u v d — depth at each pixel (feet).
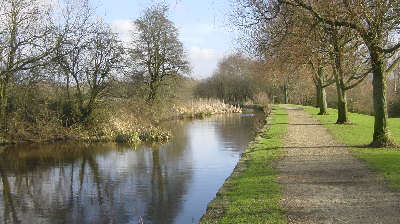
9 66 62.59
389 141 39.27
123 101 81.56
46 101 67.92
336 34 40.88
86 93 72.84
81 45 69.56
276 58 50.65
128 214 27.02
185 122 102.06
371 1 34.68
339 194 22.90
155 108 95.66
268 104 150.51
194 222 24.57
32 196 32.37
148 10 98.84
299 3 38.11
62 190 34.14
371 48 37.63
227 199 23.29
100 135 68.13
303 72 79.36
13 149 57.67
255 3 40.57
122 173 40.29
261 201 22.03
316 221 18.25
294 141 47.73
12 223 25.90
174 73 102.17
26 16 62.95
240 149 53.83
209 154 50.34
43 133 66.03
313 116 90.22
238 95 196.95
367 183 25.25
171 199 30.07
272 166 32.42
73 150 56.44
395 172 27.73
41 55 65.46
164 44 100.53
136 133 64.49
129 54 87.61
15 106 65.46
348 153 37.17
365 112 143.02
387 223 17.54
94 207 28.94
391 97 132.57
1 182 37.35
